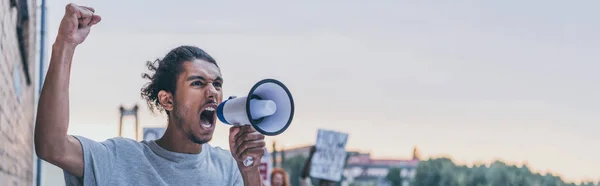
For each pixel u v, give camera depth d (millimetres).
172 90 2340
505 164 106750
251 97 2260
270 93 2301
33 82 6539
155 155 2330
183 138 2354
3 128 3820
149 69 2410
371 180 131500
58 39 2172
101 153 2252
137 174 2281
